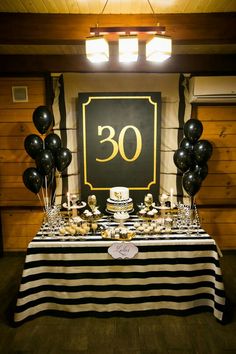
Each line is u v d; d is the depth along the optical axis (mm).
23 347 2291
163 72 3564
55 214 2900
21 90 3623
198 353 2229
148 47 2213
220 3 2365
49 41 2588
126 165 3631
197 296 2613
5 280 3287
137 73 3566
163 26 2338
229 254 3918
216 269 2479
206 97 3459
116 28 2238
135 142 3590
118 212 2969
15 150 3740
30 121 3686
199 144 3025
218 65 3535
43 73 3580
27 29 2529
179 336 2391
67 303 2590
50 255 2514
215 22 2547
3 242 3912
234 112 3666
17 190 3816
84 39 2549
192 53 3512
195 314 2629
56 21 2523
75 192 3771
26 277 2490
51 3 2334
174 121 3656
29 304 2541
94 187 3674
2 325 2529
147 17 2547
